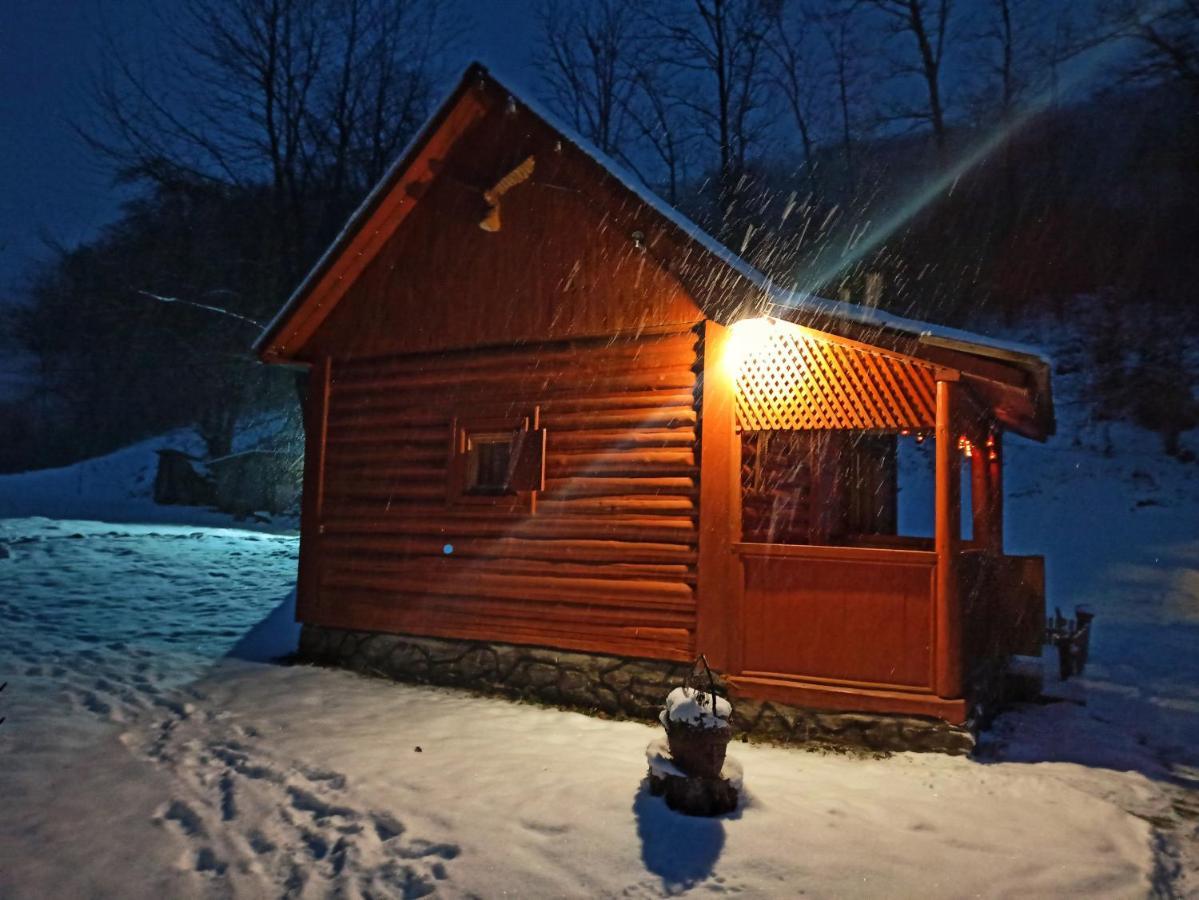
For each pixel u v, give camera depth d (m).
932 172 30.64
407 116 26.98
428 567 9.03
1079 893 4.44
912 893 4.41
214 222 26.27
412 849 4.85
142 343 31.44
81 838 5.07
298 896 4.44
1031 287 27.97
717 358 7.58
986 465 9.38
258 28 24.92
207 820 5.37
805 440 10.70
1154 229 26.98
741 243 27.22
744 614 7.36
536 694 8.26
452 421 9.05
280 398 27.75
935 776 6.16
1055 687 9.81
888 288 29.16
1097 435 22.03
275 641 10.47
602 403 8.23
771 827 5.05
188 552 16.12
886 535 11.20
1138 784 6.30
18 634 10.18
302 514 9.95
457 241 9.15
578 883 4.45
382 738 6.88
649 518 7.89
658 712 7.61
